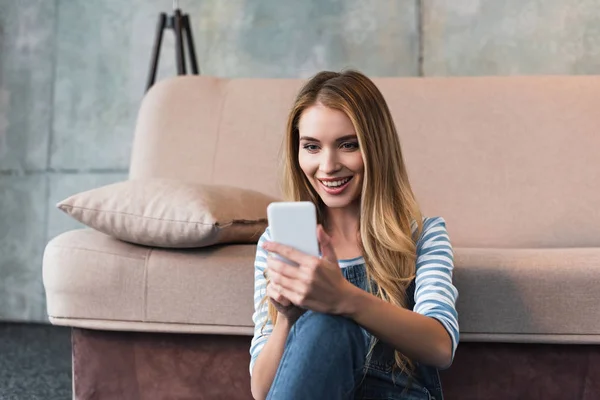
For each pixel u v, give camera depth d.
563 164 2.32
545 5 3.21
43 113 3.60
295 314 1.21
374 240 1.35
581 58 3.19
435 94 2.43
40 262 3.61
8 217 3.63
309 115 1.33
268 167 2.39
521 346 1.64
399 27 3.34
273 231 1.13
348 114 1.30
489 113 2.39
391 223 1.33
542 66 3.22
